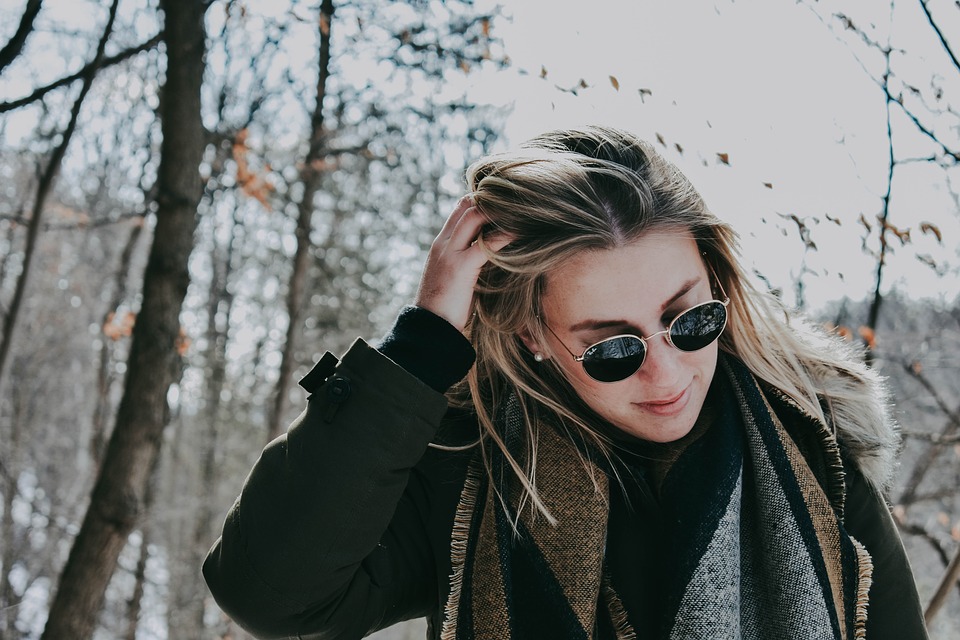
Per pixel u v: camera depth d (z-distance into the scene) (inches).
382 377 51.7
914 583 58.4
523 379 60.3
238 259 660.7
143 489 150.3
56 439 761.6
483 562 55.5
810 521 54.8
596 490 56.1
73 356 758.5
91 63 148.5
